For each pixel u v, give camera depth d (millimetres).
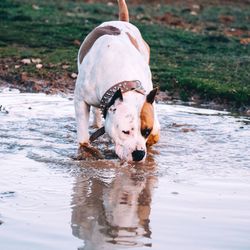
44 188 7121
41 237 5695
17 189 7051
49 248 5461
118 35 8734
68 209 6445
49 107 11398
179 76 13523
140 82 8023
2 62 14414
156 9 23578
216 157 8641
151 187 7285
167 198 6891
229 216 6344
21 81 13297
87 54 8586
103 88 8172
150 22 20312
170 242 5680
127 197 6887
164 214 6375
